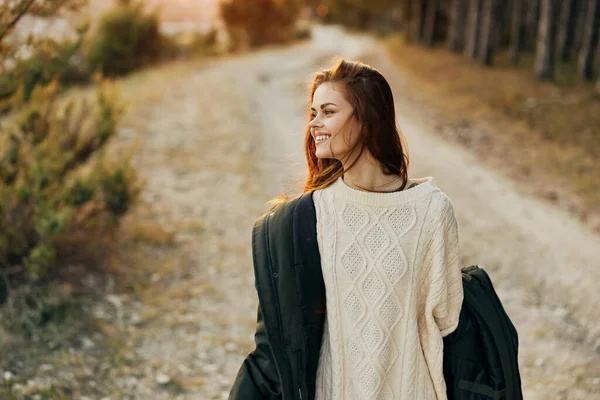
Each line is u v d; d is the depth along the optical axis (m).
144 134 9.49
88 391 3.40
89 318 4.07
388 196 1.64
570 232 6.65
